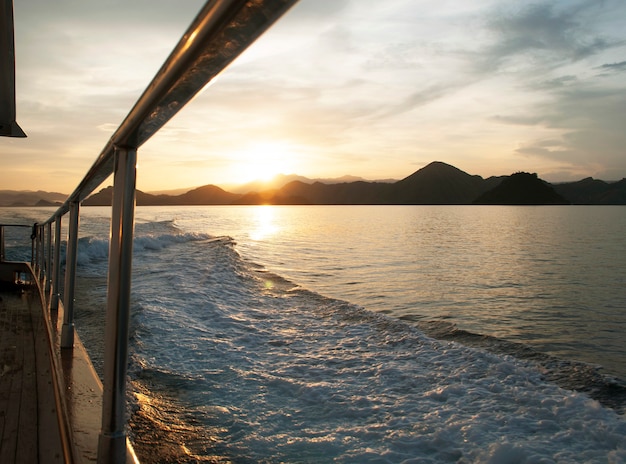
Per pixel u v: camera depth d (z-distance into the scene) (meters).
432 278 14.52
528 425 3.73
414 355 5.49
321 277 14.30
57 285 3.24
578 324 8.85
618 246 27.95
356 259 19.67
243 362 5.14
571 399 4.16
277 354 5.49
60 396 1.81
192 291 9.12
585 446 3.42
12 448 1.81
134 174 0.99
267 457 3.24
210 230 39.34
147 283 10.03
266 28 0.45
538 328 8.51
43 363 2.90
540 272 16.45
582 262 19.67
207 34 0.47
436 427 3.66
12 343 3.36
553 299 11.41
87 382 1.94
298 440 3.46
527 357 6.17
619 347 7.34
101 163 1.27
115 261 0.99
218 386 4.46
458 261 19.44
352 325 6.94
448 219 74.75
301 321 7.18
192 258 15.39
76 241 2.40
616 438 3.51
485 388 4.48
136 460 1.08
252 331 6.47
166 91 0.66
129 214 0.98
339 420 3.80
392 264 18.06
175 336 5.98
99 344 5.55
